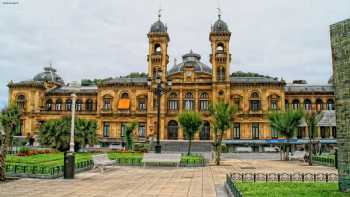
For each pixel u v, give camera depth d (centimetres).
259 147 8906
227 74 9588
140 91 10094
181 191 2066
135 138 9125
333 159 4194
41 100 10631
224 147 7781
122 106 10012
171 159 3831
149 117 9694
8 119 5612
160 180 2603
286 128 5919
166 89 5053
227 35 9744
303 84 10556
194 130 5853
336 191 1836
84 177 2745
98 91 10244
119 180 2570
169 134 9681
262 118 9425
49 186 2214
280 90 9562
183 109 9719
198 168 3759
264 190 1845
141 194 1942
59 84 11725
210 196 1894
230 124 4828
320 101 9975
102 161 3369
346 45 1923
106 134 10006
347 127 1862
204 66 10619
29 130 10194
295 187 1980
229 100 9500
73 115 2981
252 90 9625
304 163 4825
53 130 5191
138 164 3941
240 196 1423
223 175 2998
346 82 1903
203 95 9794
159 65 9825
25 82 10519
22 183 2342
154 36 9912
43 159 3769
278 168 3872
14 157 4019
